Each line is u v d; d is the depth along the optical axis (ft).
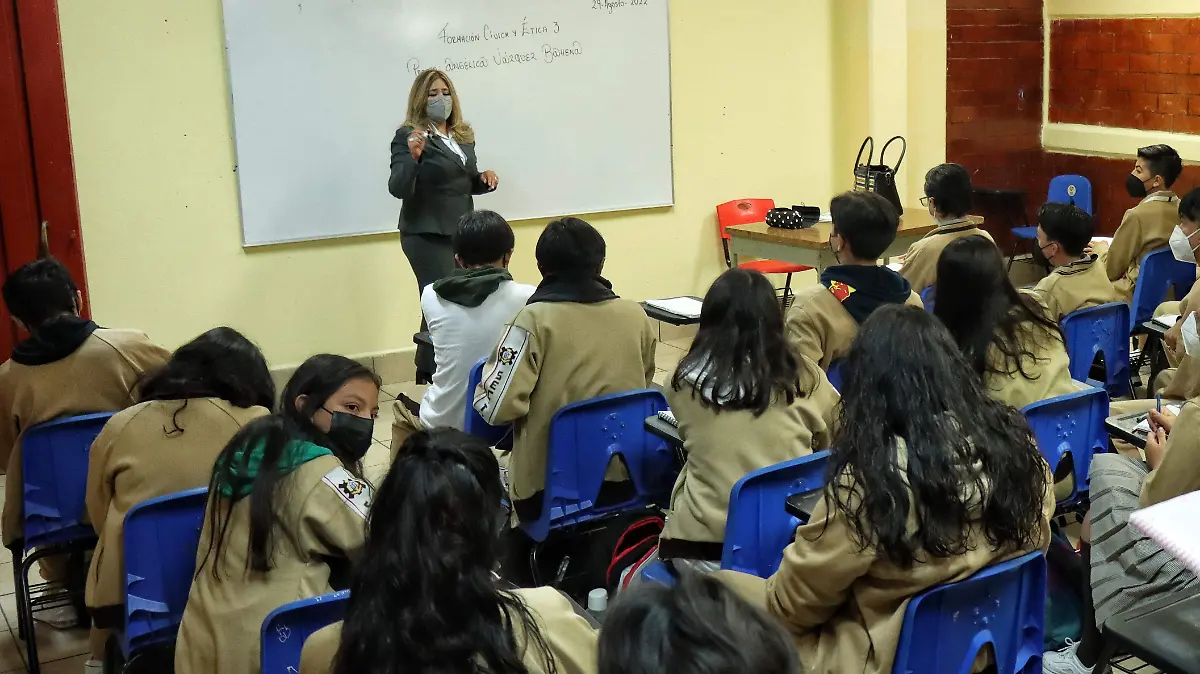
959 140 22.74
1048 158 23.57
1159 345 14.39
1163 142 21.11
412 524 4.41
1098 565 7.93
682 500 8.42
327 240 17.29
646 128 19.16
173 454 7.99
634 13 18.66
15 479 9.50
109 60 15.64
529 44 17.93
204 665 6.59
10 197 14.92
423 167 16.10
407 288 17.98
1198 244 14.57
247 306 17.02
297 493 6.53
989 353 9.12
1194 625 4.12
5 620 10.85
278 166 16.75
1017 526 5.90
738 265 19.15
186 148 16.25
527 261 18.76
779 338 8.25
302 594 6.56
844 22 20.39
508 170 18.21
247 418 8.19
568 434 9.29
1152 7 20.84
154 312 16.51
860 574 5.81
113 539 7.84
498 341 9.75
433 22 17.20
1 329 15.23
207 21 16.05
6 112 14.70
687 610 3.15
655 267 19.85
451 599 4.34
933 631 5.97
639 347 9.98
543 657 4.69
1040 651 6.44
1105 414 9.21
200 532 7.41
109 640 8.55
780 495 7.82
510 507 10.32
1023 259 22.71
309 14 16.49
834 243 10.47
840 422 6.04
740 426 8.21
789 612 6.15
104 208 15.97
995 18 22.41
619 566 9.97
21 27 14.56
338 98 16.88
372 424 6.91
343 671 4.43
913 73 21.43
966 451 5.70
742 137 20.11
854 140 20.66
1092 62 22.29
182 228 16.44
